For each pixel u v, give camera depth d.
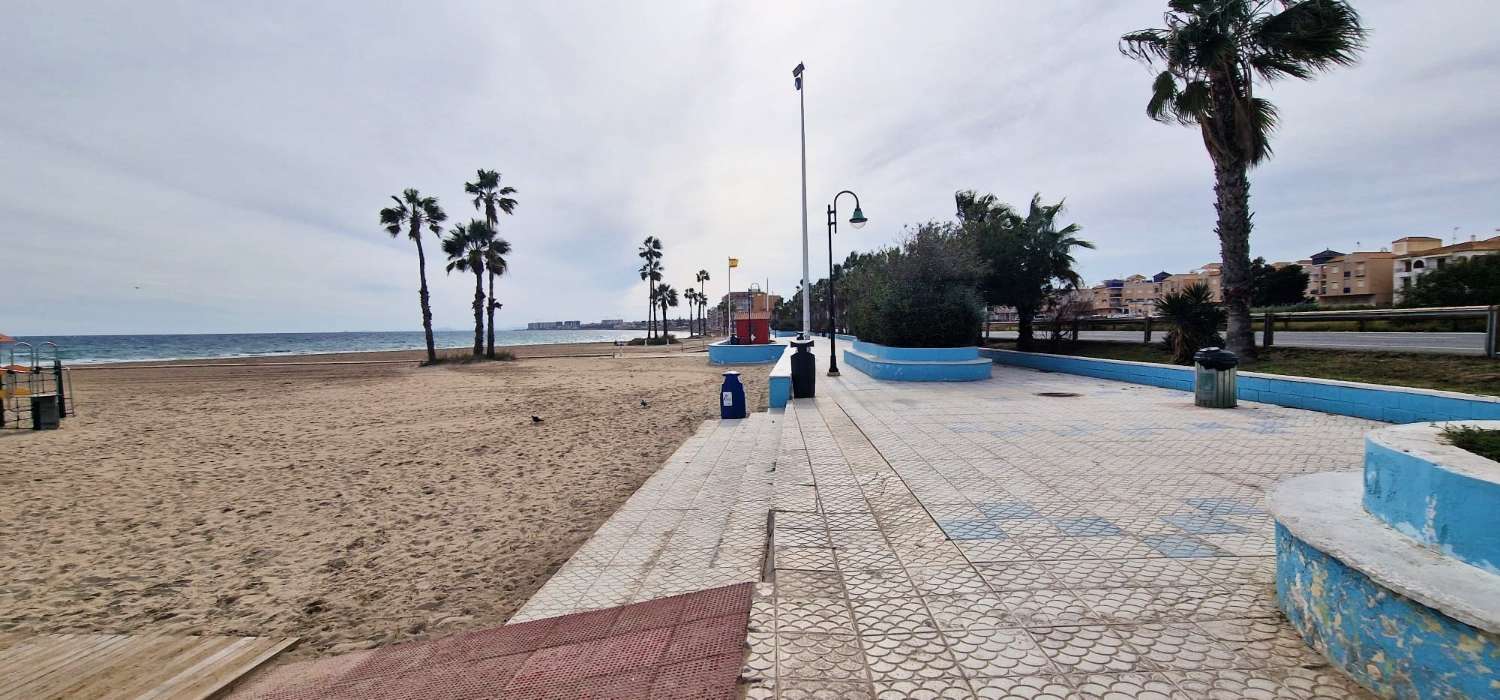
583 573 4.76
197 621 4.68
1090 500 4.81
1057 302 22.83
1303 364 11.45
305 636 4.39
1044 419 8.87
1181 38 12.20
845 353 22.92
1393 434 2.78
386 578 5.43
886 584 3.33
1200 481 5.31
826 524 4.39
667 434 12.34
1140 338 23.38
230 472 9.87
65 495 8.59
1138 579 3.29
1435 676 1.99
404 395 21.53
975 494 5.07
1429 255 57.69
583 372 30.69
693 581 4.39
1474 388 8.42
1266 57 12.18
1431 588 2.00
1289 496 3.02
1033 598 3.10
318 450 11.62
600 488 8.30
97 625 4.66
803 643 2.74
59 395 17.36
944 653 2.60
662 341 83.38
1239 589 3.13
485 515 7.24
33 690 3.65
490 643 3.68
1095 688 2.30
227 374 35.38
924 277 17.03
